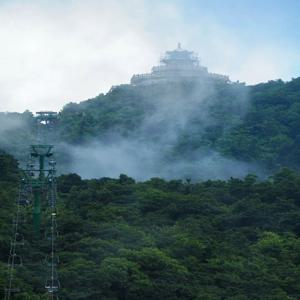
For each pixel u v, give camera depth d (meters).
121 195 131.00
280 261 109.25
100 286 93.81
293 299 97.62
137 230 111.56
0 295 89.38
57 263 98.94
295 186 134.75
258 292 98.31
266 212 123.62
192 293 96.06
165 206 126.25
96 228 110.62
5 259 100.69
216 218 122.75
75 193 130.50
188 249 107.75
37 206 109.69
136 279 95.94
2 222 107.25
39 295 90.25
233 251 110.44
